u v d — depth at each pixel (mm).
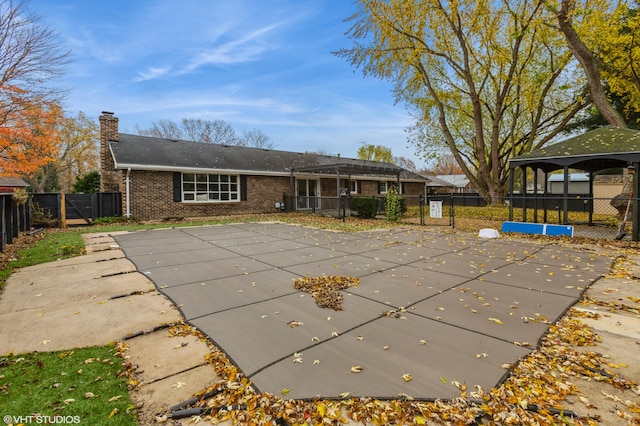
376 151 45625
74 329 3406
